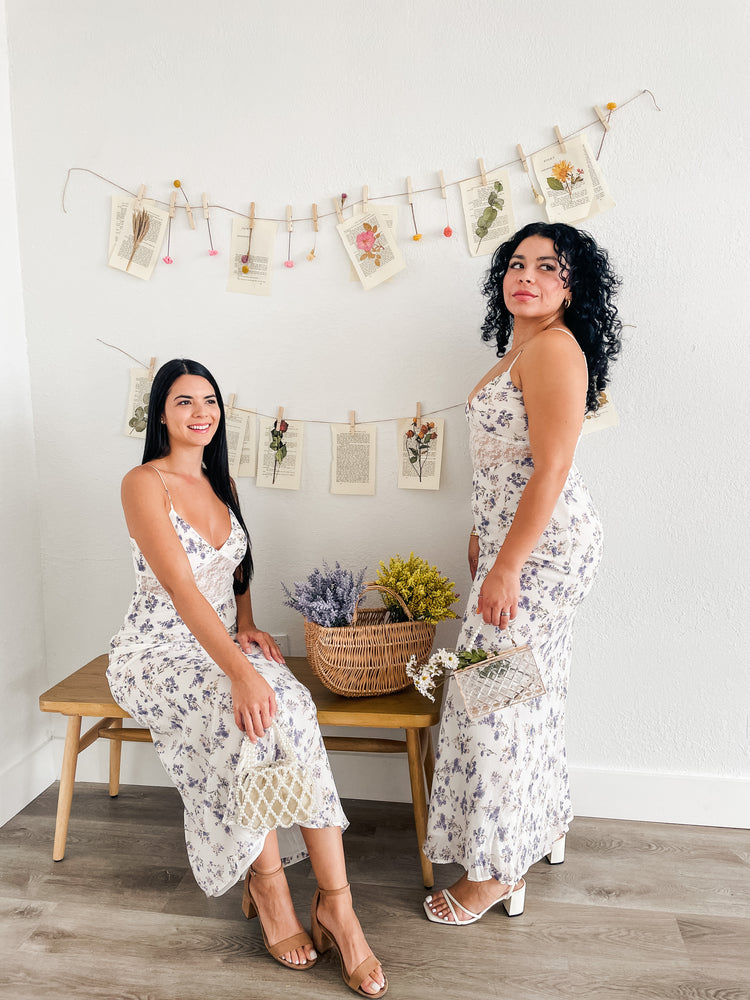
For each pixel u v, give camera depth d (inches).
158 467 81.7
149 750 104.7
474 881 75.0
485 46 88.2
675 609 92.8
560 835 86.0
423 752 89.0
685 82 85.5
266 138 93.0
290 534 98.9
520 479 73.6
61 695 85.5
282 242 94.3
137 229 96.0
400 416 95.0
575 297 75.7
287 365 96.1
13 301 98.0
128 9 93.4
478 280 91.4
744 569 91.1
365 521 97.3
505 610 69.0
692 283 88.0
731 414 89.0
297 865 87.7
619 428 90.9
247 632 86.6
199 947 73.8
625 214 87.9
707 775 94.7
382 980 67.9
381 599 98.1
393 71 90.0
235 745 71.0
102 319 98.7
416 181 91.1
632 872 85.1
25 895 81.0
